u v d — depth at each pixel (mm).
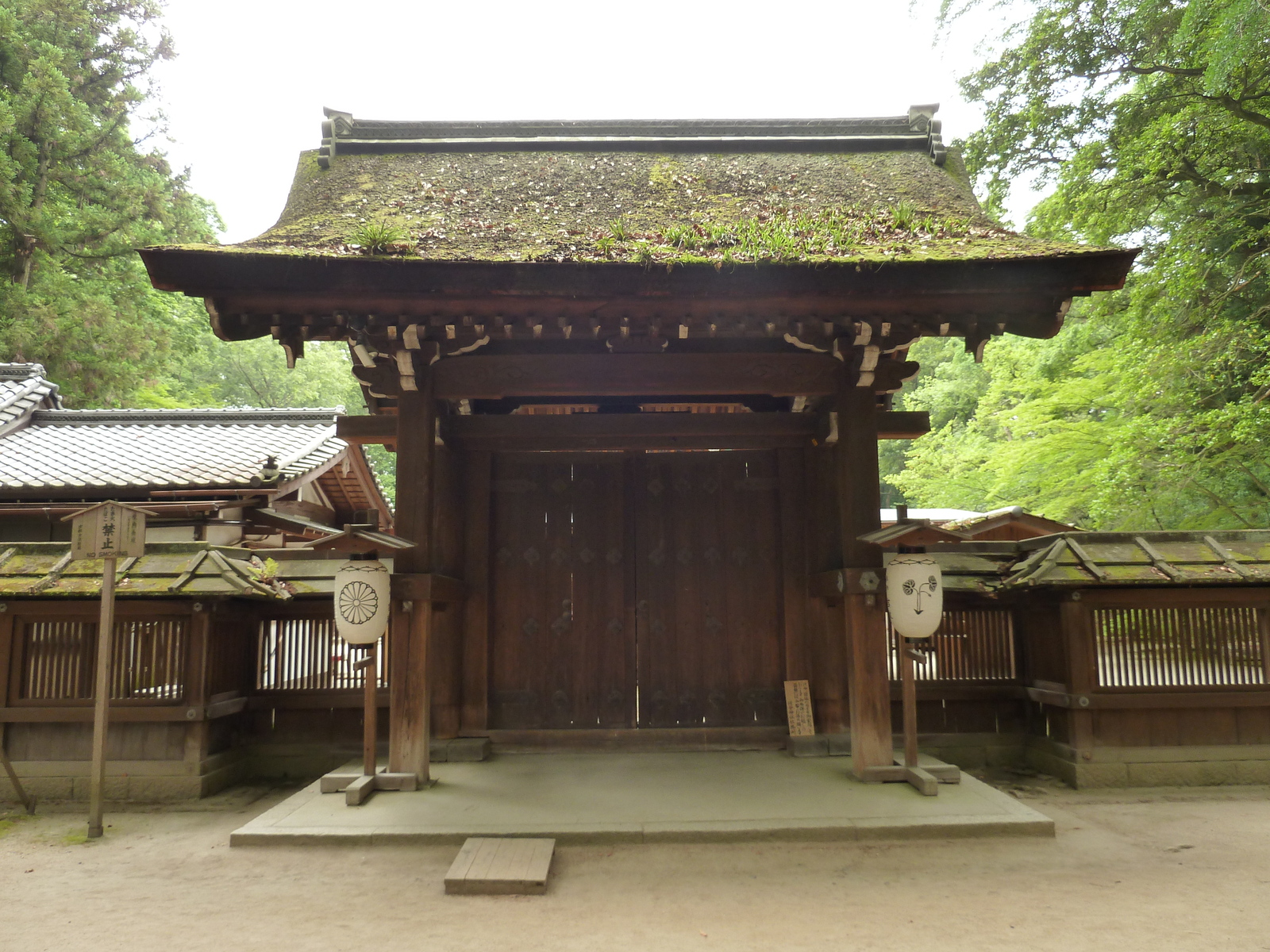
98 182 21828
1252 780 6723
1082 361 15836
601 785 6152
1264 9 8453
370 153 8484
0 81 20906
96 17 23094
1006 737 7621
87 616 6605
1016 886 4438
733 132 8914
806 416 7703
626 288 5641
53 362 19484
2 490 10969
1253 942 3748
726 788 6055
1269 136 12609
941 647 7648
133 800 6465
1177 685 6770
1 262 20219
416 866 4766
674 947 3715
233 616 7090
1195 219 13664
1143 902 4223
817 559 7633
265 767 7391
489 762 6984
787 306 5820
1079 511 15961
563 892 4371
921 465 22359
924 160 8414
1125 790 6613
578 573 7832
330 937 3840
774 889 4414
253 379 31984
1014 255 5551
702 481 7984
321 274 5484
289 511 13133
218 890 4453
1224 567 6754
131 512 5973
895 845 5098
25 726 6559
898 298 5785
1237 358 12492
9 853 5191
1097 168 14516
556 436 7699
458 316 5812
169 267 5391
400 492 6320
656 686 7688
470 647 7594
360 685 7465
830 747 7160
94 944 3787
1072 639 6781
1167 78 13531
